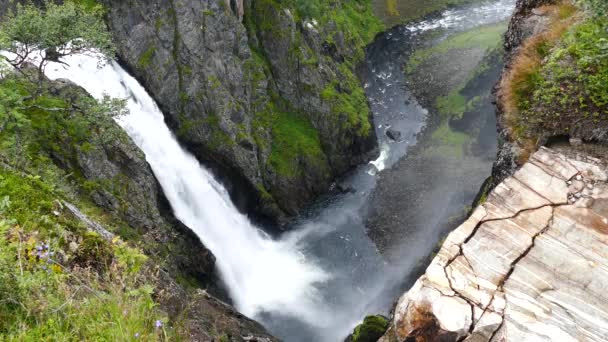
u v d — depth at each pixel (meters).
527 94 12.41
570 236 7.89
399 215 28.23
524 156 11.52
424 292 7.22
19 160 14.26
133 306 6.66
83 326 6.17
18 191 9.10
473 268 7.52
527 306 6.98
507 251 7.72
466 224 8.20
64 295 6.54
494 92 15.67
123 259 7.95
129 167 20.48
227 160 28.08
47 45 15.30
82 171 18.47
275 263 27.38
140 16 25.95
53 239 8.13
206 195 27.00
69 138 18.33
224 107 27.64
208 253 23.31
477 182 28.14
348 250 27.25
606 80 10.78
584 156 9.80
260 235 29.11
